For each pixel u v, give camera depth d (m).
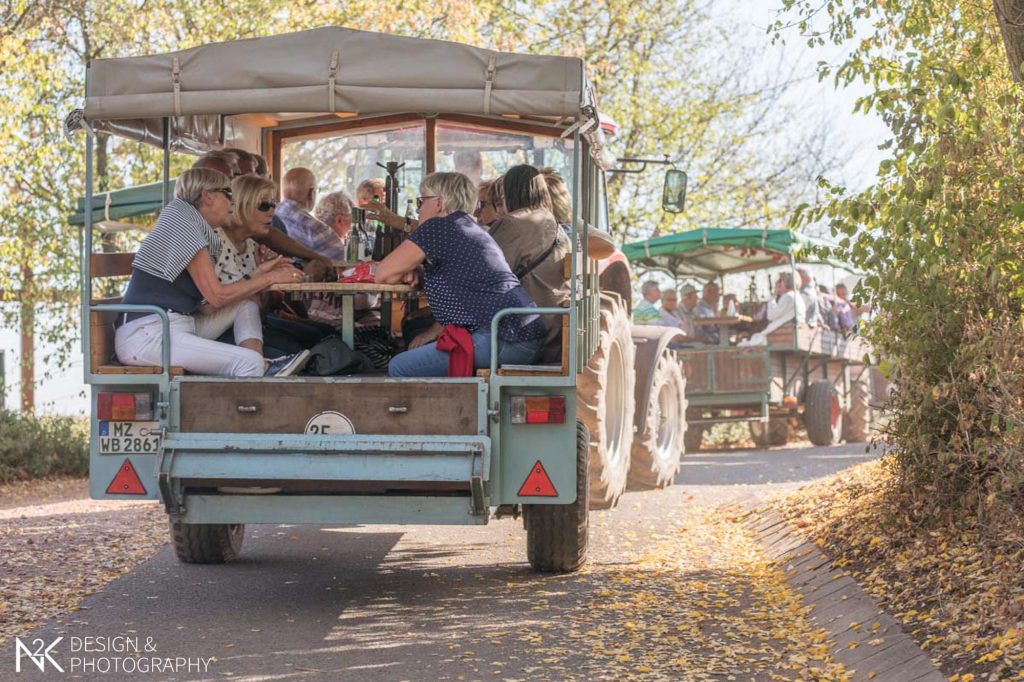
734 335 18.97
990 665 4.80
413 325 7.93
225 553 8.39
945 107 6.45
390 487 6.44
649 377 11.85
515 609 6.91
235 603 7.14
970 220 6.44
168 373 6.63
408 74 6.39
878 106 7.36
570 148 9.80
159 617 6.76
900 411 7.49
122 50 19.83
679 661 5.68
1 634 6.34
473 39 19.59
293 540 9.52
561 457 6.59
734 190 27.55
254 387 6.55
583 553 7.82
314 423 6.52
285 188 9.84
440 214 7.03
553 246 7.59
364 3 18.92
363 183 9.66
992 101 6.73
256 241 7.91
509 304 6.77
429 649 6.02
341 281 7.00
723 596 7.18
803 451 17.84
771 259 19.03
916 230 6.56
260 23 18.94
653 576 7.79
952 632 5.30
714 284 18.95
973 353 6.55
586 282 7.11
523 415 6.57
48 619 6.71
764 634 6.23
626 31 25.72
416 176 9.84
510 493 6.60
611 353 10.11
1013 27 6.76
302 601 7.19
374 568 8.28
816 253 7.32
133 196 13.41
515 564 8.35
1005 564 5.87
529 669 5.60
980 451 6.48
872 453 16.25
